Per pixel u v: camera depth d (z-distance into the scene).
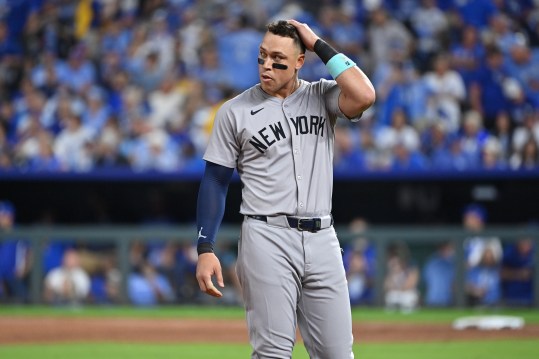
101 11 65.56
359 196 55.00
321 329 15.48
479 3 62.81
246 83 60.47
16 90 62.28
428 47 60.72
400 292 49.72
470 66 58.72
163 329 40.88
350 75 15.16
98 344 35.38
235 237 50.56
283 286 15.18
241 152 15.62
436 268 49.47
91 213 57.03
